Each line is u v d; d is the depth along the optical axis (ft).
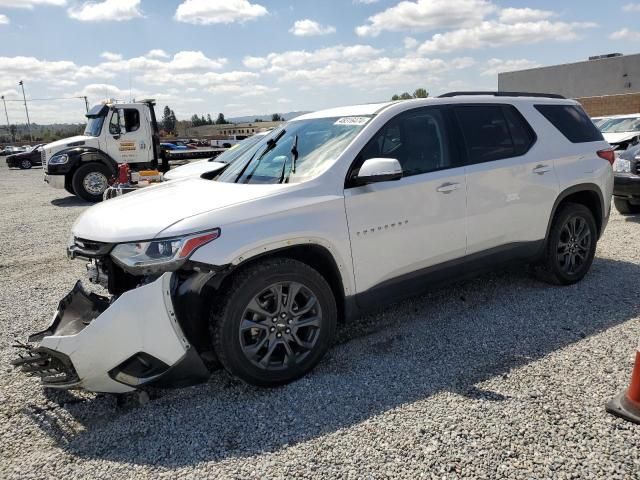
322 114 14.62
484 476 8.04
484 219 14.08
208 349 10.88
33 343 11.26
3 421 10.50
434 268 13.38
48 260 24.18
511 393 10.34
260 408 10.39
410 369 11.64
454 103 14.20
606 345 12.21
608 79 130.11
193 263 9.95
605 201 17.16
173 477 8.50
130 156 48.21
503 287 16.69
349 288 11.97
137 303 9.68
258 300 10.69
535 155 15.25
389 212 12.31
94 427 10.18
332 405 10.33
